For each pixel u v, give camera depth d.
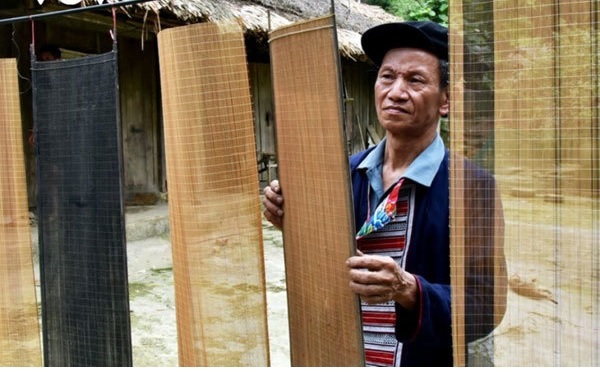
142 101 6.77
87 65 1.53
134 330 3.21
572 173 0.89
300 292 1.26
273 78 1.26
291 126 1.22
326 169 1.13
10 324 1.77
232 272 1.35
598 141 0.86
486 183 0.94
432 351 1.22
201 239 1.34
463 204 0.96
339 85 1.08
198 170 1.33
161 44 1.34
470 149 0.95
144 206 6.51
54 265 1.67
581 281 0.89
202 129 1.32
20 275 1.75
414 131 1.24
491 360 0.95
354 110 11.07
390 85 1.23
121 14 4.69
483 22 0.93
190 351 1.39
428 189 1.24
